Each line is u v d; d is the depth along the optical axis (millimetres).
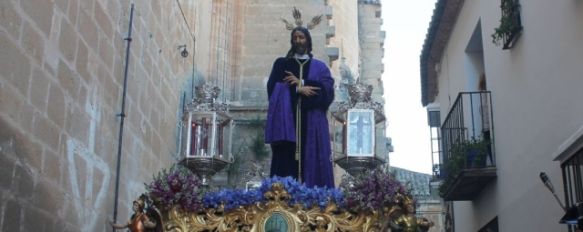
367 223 6641
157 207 6668
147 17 9859
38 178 6371
